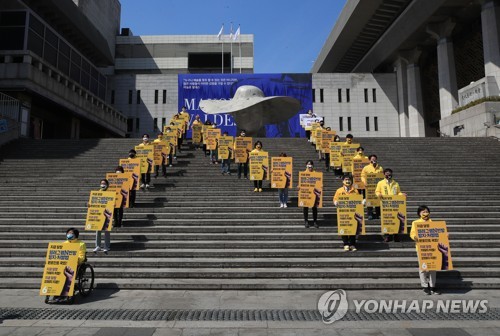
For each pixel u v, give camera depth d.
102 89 35.75
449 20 29.94
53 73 24.84
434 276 7.29
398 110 39.06
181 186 13.16
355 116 39.06
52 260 6.73
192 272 7.99
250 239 9.56
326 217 10.78
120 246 9.10
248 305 6.54
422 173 14.13
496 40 25.02
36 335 5.16
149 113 39.16
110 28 51.31
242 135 14.16
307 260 8.52
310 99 38.97
